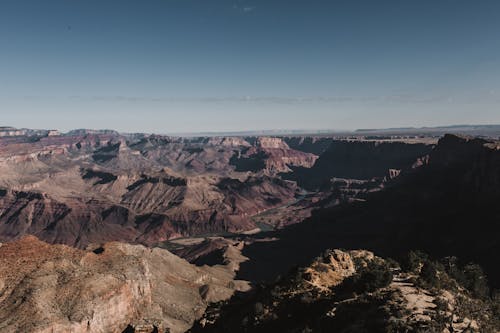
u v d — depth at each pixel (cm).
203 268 19825
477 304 6906
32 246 12031
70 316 10106
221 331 8450
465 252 18825
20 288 10438
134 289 12406
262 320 7519
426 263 7769
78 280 11200
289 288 8094
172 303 14150
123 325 11388
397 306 6281
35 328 9244
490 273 16450
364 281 7400
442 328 5656
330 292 7669
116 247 14275
